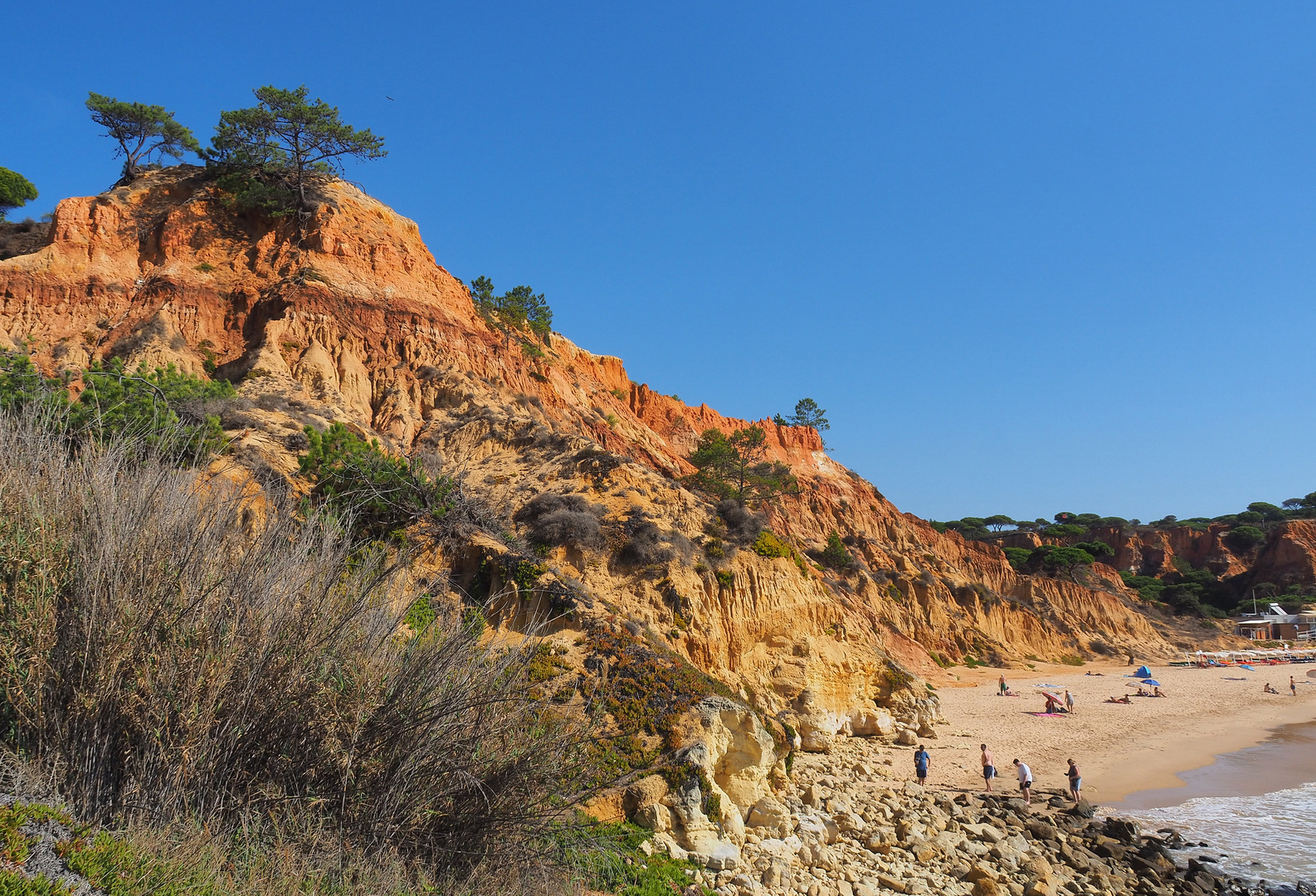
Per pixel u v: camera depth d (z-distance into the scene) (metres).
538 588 22.81
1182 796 28.72
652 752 17.16
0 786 7.75
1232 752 37.12
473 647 10.89
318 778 9.35
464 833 9.80
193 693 8.70
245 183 50.44
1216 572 135.25
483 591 23.20
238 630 9.22
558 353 72.12
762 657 31.30
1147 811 26.78
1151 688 59.66
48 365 37.78
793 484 67.56
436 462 37.12
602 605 23.31
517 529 30.64
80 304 42.47
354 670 9.71
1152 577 132.75
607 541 30.00
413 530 22.92
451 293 54.19
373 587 10.63
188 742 8.56
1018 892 17.42
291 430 29.94
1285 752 37.09
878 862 17.64
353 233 50.44
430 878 9.22
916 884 16.66
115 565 8.82
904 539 87.94
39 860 6.97
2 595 8.56
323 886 8.39
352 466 20.81
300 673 9.34
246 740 8.98
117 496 9.38
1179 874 20.72
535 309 68.50
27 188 59.09
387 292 48.59
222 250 47.81
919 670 58.97
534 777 10.25
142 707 8.57
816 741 29.62
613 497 32.78
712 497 52.00
